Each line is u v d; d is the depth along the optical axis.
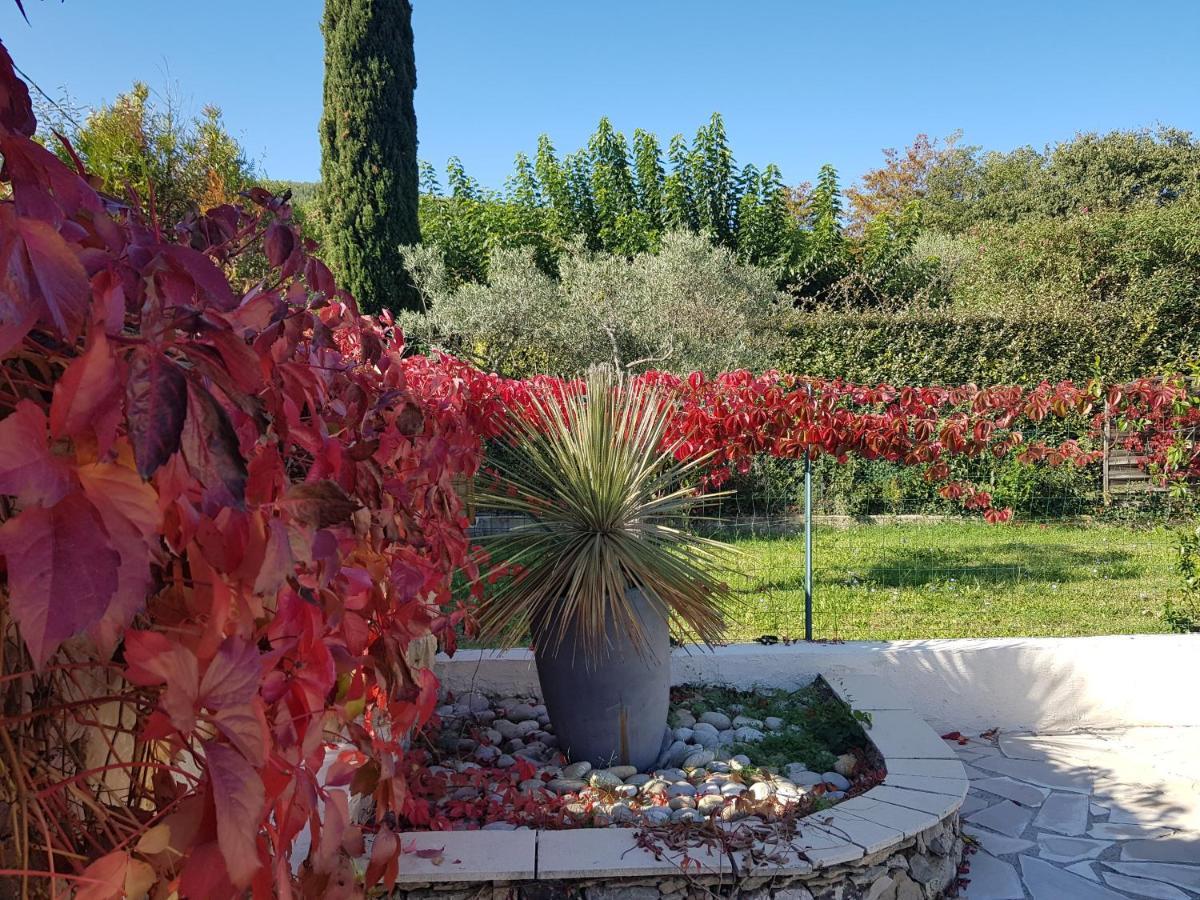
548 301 10.48
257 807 0.88
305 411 1.61
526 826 2.96
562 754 3.56
